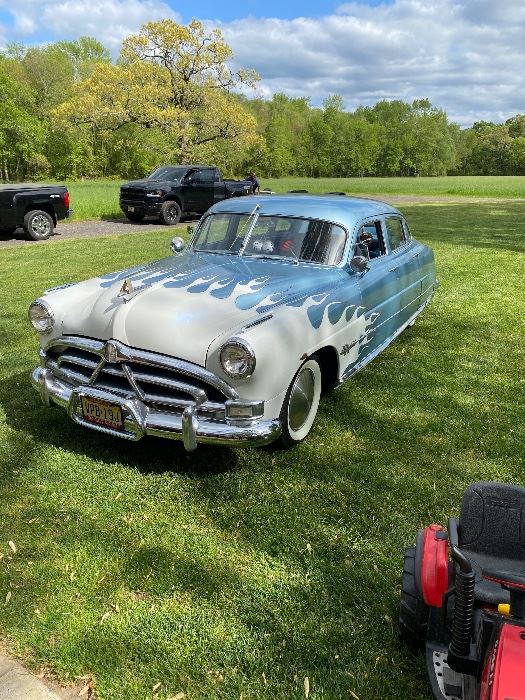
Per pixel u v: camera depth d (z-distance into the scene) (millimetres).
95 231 17078
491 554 2254
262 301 4125
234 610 2807
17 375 5734
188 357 3672
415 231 16844
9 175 67938
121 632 2660
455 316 7902
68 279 9906
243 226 5293
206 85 35531
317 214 5180
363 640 2633
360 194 38438
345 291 4719
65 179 69938
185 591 2930
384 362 6199
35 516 3520
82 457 4199
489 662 1740
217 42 34906
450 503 3705
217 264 4879
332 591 2938
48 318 4223
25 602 2840
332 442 4484
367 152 113938
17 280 9852
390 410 5055
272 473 4031
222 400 3732
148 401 3807
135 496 3742
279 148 100375
